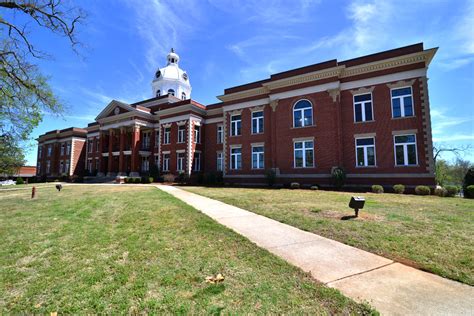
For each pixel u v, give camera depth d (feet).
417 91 58.13
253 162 81.76
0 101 42.24
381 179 59.77
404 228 20.85
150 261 14.16
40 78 45.60
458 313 9.27
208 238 18.45
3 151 82.33
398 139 59.36
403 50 60.03
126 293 10.66
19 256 15.42
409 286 11.42
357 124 64.18
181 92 154.10
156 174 106.63
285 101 74.69
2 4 38.60
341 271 13.01
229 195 46.98
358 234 19.30
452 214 26.53
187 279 11.92
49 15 41.91
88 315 9.26
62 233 20.51
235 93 85.66
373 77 63.26
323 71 67.56
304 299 10.16
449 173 122.93
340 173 61.05
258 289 10.95
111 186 79.97
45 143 170.19
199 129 106.83
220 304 9.77
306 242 17.81
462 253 15.28
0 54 41.19
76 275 12.56
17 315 9.34
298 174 70.03
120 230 21.03
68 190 63.98
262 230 21.03
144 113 115.85
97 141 143.33
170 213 27.96
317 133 68.18
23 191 66.33
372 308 9.48
